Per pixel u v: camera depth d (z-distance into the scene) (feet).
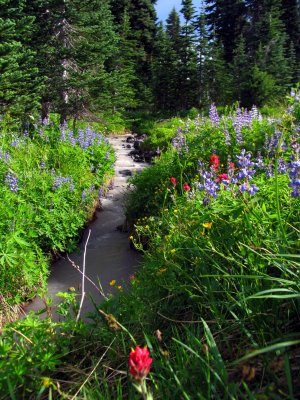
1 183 21.79
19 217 18.75
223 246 10.01
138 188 26.05
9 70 43.09
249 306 8.19
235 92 114.83
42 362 7.84
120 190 37.88
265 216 9.59
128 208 25.93
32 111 45.78
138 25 169.27
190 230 11.11
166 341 9.13
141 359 4.62
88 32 60.95
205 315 9.21
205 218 10.16
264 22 143.74
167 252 11.51
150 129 90.89
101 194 33.04
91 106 63.87
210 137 23.90
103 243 24.64
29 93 47.47
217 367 6.46
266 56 133.59
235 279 9.12
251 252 8.91
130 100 123.75
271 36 140.67
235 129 23.25
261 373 6.98
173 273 10.44
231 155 21.57
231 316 8.80
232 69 143.54
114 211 31.37
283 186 11.39
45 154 30.35
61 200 23.47
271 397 6.07
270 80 106.93
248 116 25.23
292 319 7.94
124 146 75.77
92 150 38.70
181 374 7.14
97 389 7.63
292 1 175.94
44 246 21.21
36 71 46.80
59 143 35.06
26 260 16.85
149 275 11.75
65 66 59.82
